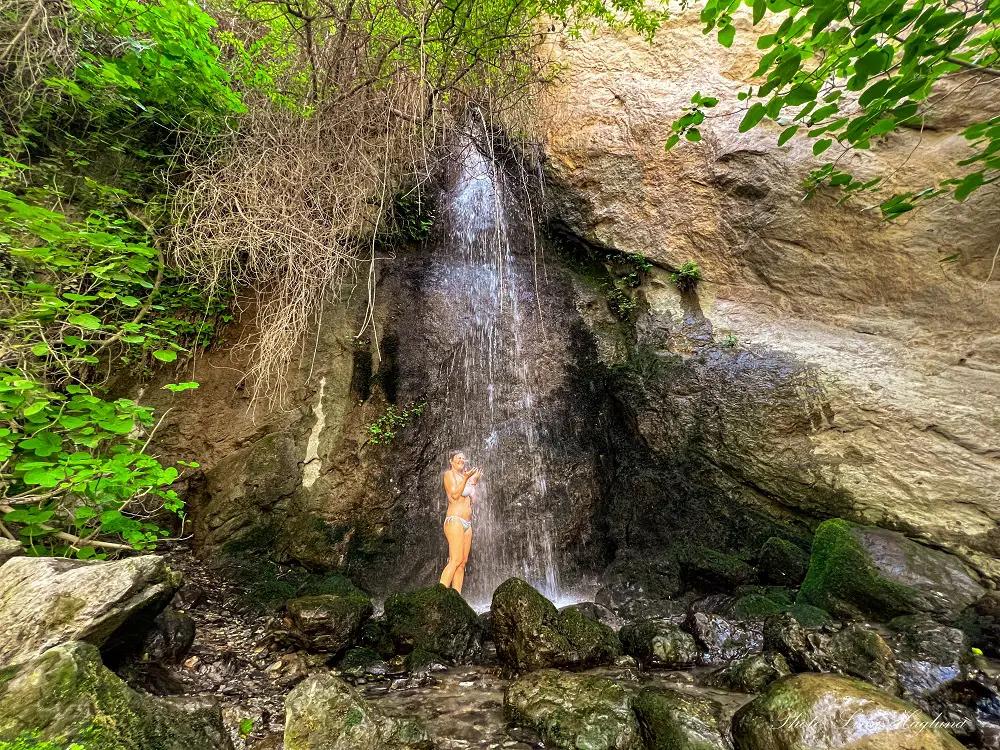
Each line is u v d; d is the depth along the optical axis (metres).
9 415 3.01
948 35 2.24
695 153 6.64
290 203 4.84
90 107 4.73
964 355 4.79
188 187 4.91
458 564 4.77
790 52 2.45
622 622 4.60
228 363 5.59
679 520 5.52
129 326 3.61
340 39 4.92
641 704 2.76
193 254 4.86
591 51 7.30
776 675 3.03
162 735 2.13
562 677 3.02
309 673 3.40
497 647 3.76
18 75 4.36
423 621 3.85
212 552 4.89
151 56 4.44
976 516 4.14
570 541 5.92
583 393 6.62
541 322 6.93
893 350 5.16
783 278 6.09
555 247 7.77
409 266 6.70
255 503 5.17
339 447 5.52
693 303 6.69
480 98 6.19
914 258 5.20
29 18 4.18
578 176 7.36
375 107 5.17
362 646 3.81
